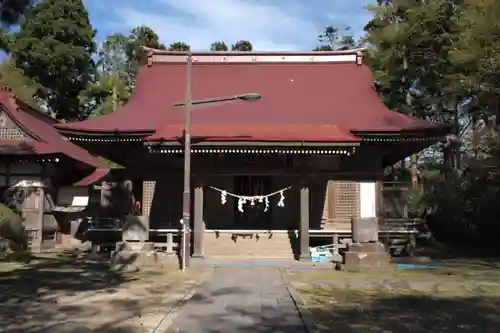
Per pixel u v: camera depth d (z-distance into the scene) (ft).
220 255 72.69
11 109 100.89
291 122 79.20
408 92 116.57
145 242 62.54
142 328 29.43
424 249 92.17
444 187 108.37
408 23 96.37
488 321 32.73
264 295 40.86
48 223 96.73
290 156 70.49
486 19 61.57
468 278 53.52
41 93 156.87
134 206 76.84
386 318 33.37
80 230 101.65
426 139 73.36
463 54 65.21
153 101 87.10
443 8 88.69
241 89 89.40
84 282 49.32
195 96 87.81
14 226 83.20
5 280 50.72
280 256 71.92
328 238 76.48
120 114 82.23
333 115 81.92
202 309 34.73
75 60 156.15
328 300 40.16
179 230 70.59
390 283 49.73
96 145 77.71
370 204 78.69
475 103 87.45
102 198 80.84
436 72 99.25
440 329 30.42
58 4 155.02
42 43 149.69
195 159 69.72
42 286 46.65
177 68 94.53
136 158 77.61
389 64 104.27
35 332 28.58
